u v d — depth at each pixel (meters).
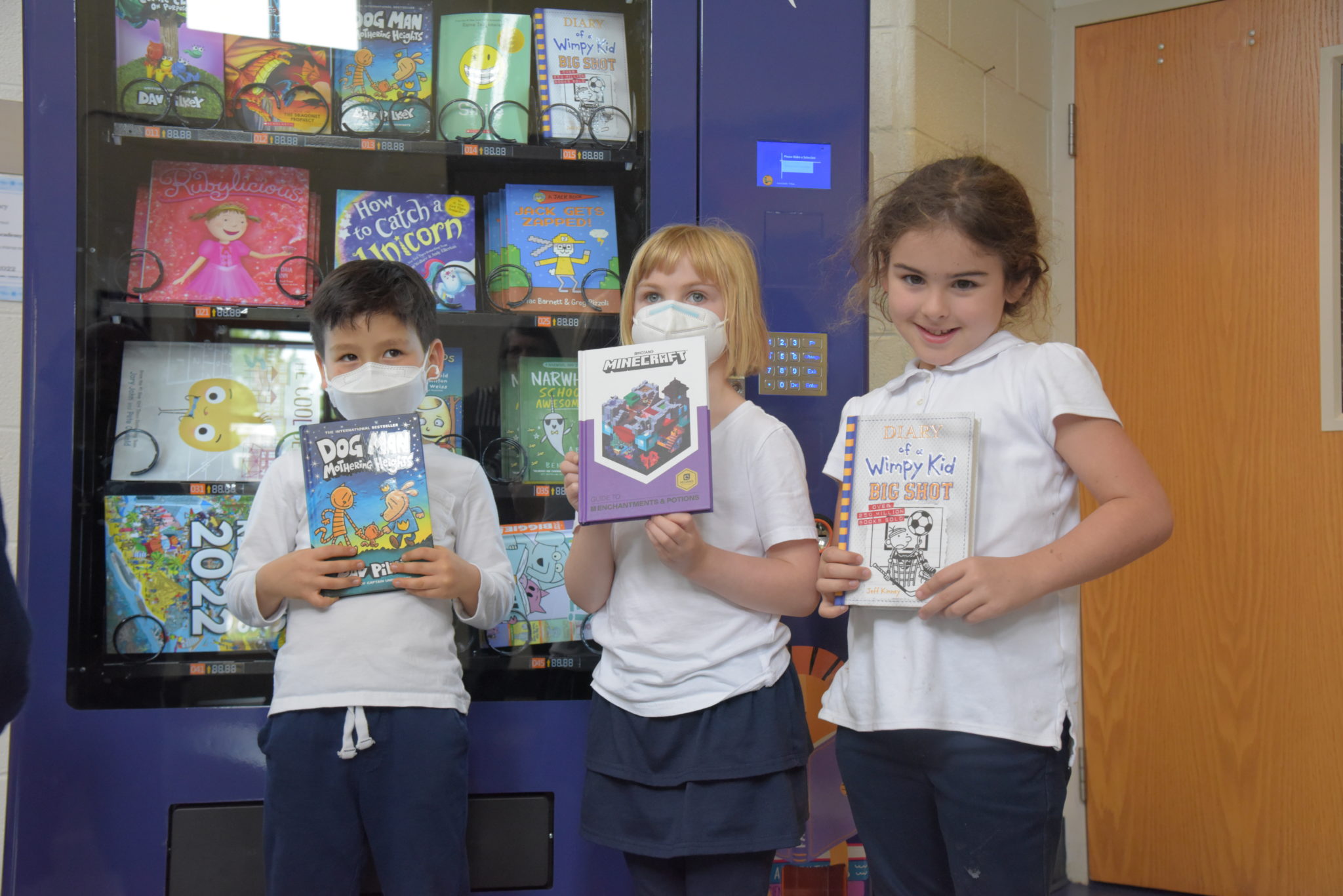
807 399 1.76
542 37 1.87
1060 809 1.15
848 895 1.68
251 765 1.58
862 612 1.25
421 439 1.42
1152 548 1.11
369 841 1.42
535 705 1.66
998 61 2.52
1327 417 2.32
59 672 1.55
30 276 1.58
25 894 1.52
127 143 1.68
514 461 1.82
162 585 1.66
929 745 1.14
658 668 1.26
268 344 1.79
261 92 1.78
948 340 1.24
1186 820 2.40
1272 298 2.39
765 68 1.77
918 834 1.20
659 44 1.75
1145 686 2.46
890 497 1.20
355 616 1.37
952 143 2.38
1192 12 2.51
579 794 1.66
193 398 1.74
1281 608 2.34
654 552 1.33
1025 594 1.09
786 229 1.76
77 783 1.54
